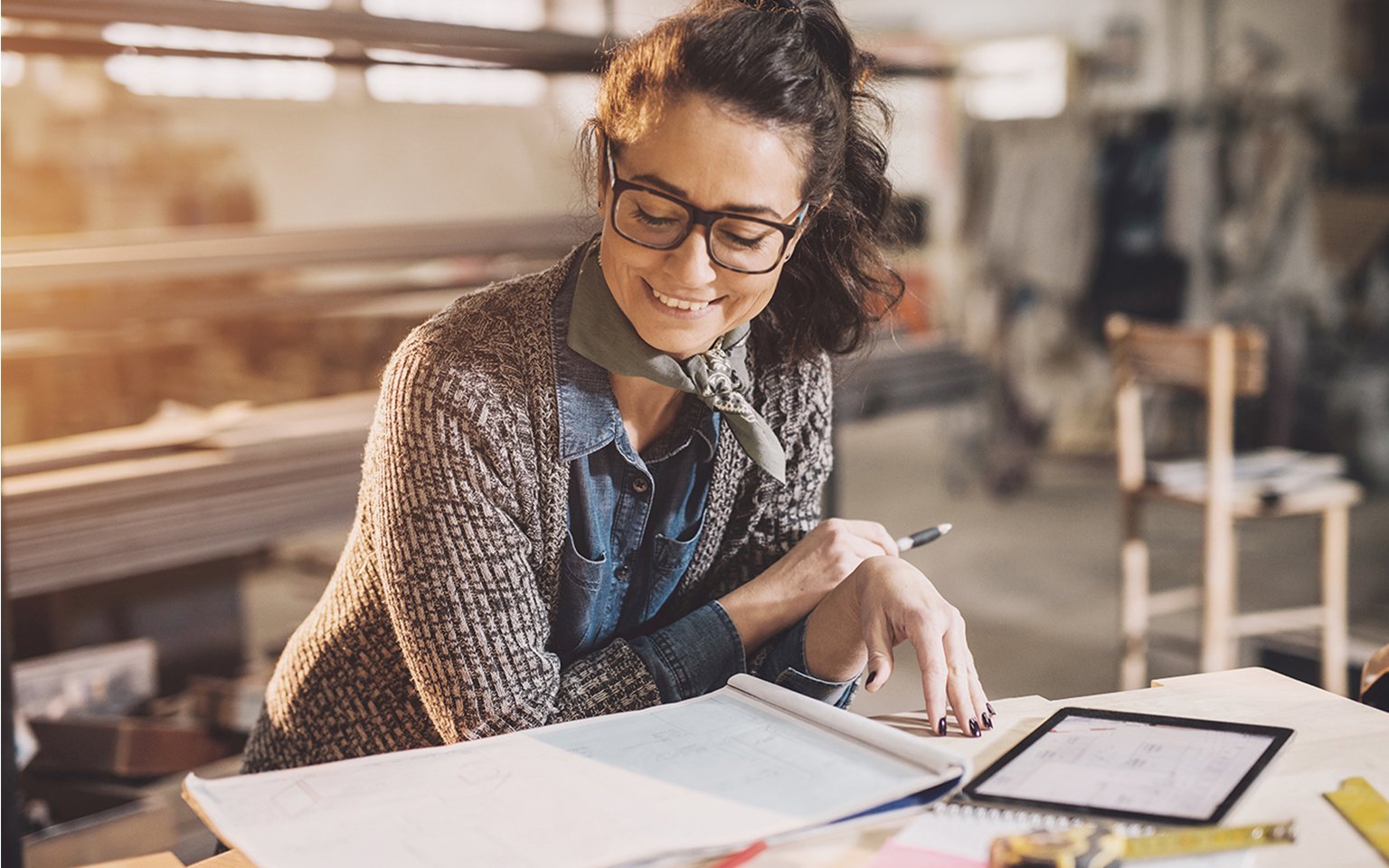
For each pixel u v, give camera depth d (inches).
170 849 82.0
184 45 87.8
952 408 236.1
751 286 37.4
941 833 31.6
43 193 164.2
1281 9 241.8
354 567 45.0
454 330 41.4
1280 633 135.2
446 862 29.5
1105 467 247.6
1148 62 261.4
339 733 46.7
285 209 177.9
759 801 32.5
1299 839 31.0
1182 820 31.7
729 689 40.7
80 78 166.4
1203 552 123.5
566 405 41.3
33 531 80.4
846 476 253.8
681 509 45.5
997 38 284.2
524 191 188.7
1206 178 240.7
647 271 37.0
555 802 32.6
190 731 90.0
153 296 130.1
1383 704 45.8
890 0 297.3
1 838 49.3
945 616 40.9
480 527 39.9
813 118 36.1
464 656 39.8
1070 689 135.2
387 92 199.3
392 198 184.1
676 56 35.1
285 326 129.3
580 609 44.4
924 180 267.1
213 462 91.1
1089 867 28.7
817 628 44.1
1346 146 228.5
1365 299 225.1
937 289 262.8
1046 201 235.9
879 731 35.7
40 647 102.7
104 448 91.0
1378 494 221.9
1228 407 121.5
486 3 213.8
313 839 30.6
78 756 87.0
